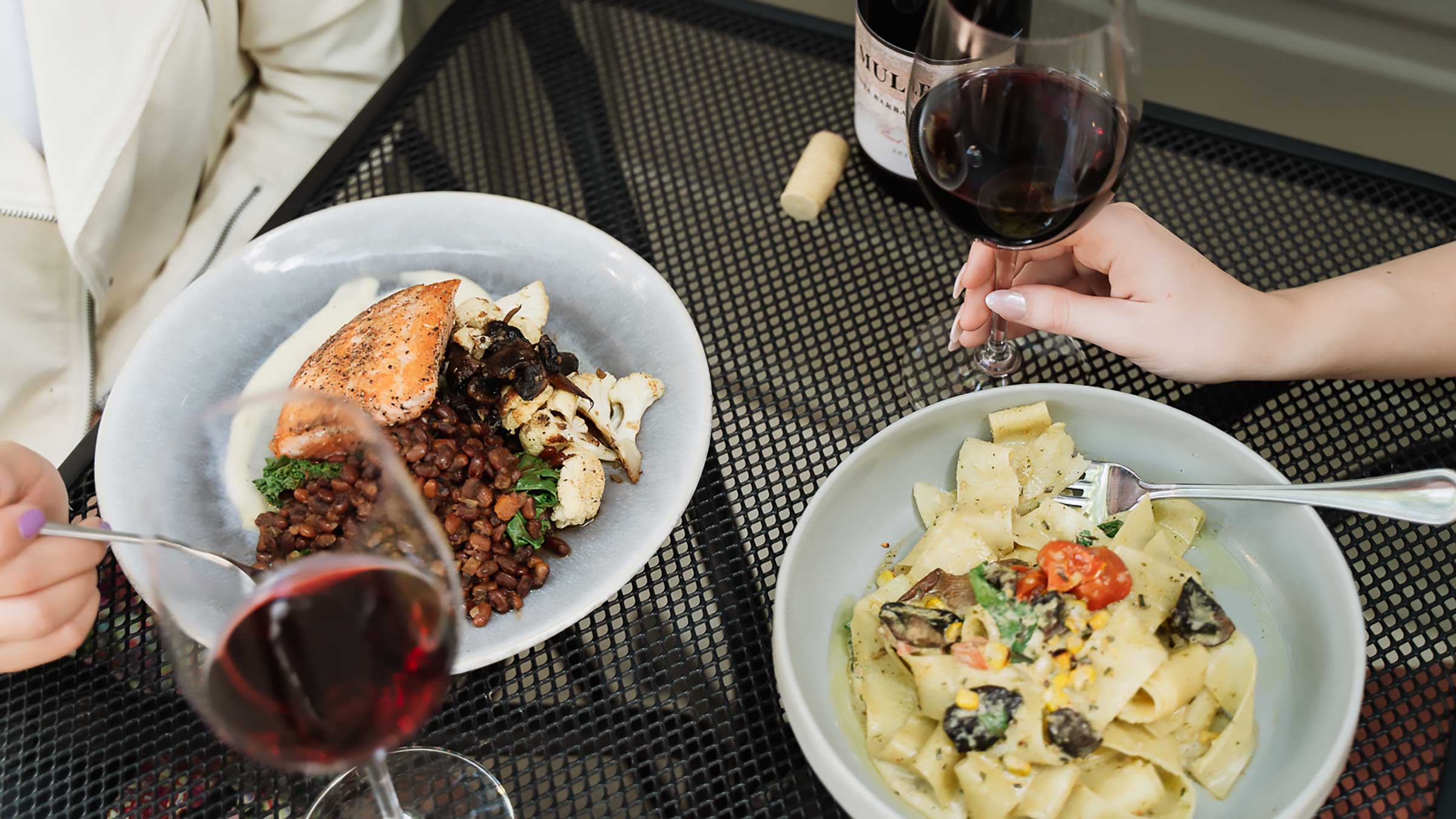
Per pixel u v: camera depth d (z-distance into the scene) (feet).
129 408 4.36
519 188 5.35
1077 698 3.30
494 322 4.50
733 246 5.07
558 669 3.91
